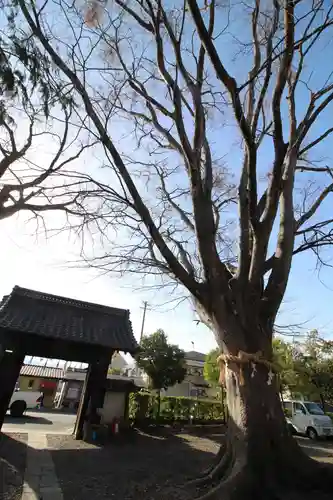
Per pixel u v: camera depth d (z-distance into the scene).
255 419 5.04
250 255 6.35
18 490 5.52
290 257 6.29
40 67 4.89
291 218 6.52
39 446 9.66
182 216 7.98
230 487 4.48
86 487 5.74
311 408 17.03
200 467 7.54
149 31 6.80
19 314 10.75
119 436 12.06
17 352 9.98
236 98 5.46
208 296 5.75
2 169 5.18
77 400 28.16
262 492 4.51
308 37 5.13
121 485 5.86
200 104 6.32
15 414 17.72
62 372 30.81
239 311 5.67
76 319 11.78
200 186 6.01
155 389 16.47
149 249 7.27
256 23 7.02
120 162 6.13
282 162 5.91
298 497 4.49
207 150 6.59
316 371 21.47
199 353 36.25
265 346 5.54
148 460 8.34
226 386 5.59
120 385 14.16
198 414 17.50
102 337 11.26
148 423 15.37
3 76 4.33
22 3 5.25
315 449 11.76
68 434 12.20
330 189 7.38
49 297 12.12
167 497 4.98
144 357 16.39
